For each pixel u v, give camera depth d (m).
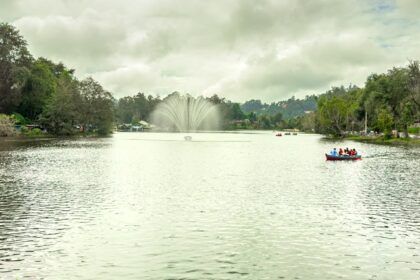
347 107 193.62
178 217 30.17
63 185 44.62
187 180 49.75
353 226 27.95
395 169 63.16
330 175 55.56
